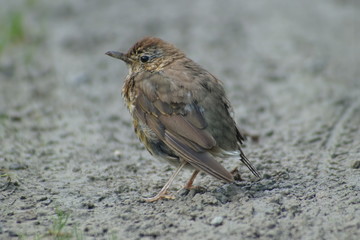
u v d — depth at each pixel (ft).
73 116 50.90
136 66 38.63
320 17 79.56
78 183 38.14
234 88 57.11
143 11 81.66
